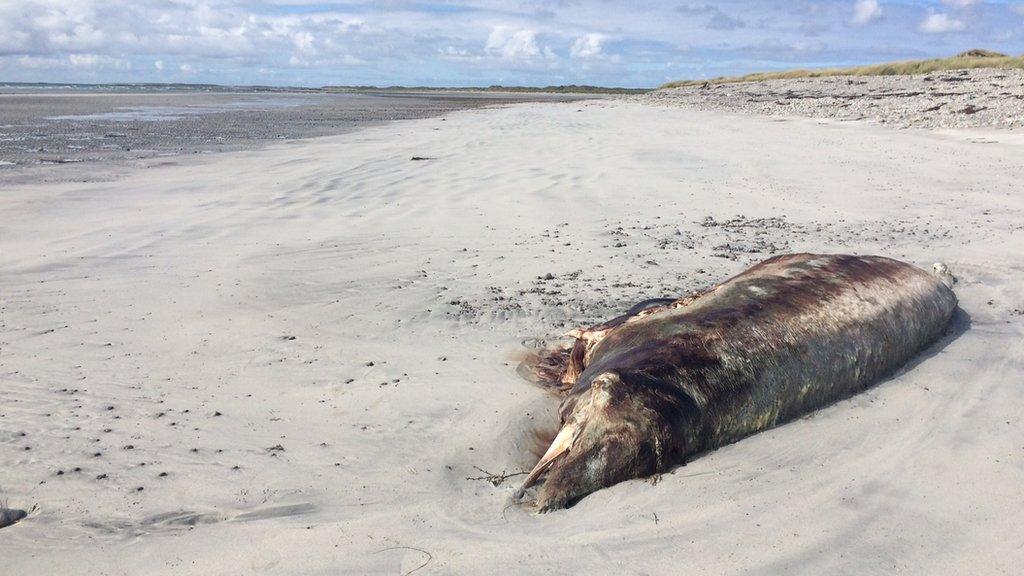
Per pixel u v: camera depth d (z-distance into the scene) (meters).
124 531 3.27
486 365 5.27
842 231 9.03
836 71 42.81
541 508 3.54
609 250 8.28
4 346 5.59
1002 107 20.03
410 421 4.40
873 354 4.95
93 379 5.00
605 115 27.58
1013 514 3.31
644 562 2.99
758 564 2.96
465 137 19.91
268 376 5.07
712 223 9.53
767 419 4.41
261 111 35.19
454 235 8.98
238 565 3.00
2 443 4.08
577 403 4.12
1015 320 6.06
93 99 46.81
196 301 6.62
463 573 2.92
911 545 3.09
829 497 3.51
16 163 14.33
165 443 4.11
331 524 3.32
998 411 4.41
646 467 3.86
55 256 7.96
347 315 6.30
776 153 15.20
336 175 13.12
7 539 3.20
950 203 10.43
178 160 15.28
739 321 4.60
